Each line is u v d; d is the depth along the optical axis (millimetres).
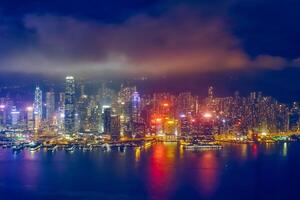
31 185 194250
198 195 176375
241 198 172625
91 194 178375
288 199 171375
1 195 178500
